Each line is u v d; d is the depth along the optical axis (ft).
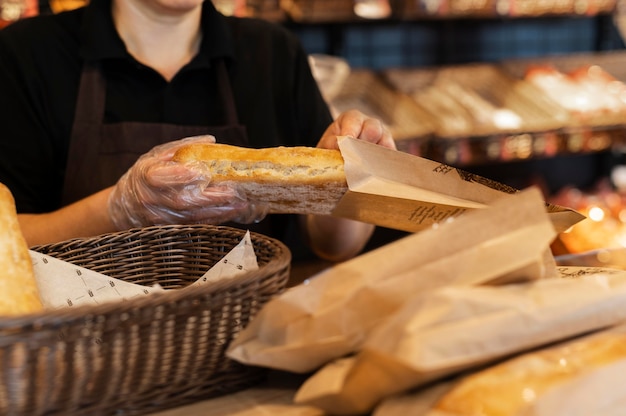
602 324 2.69
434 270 2.65
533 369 2.49
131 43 5.87
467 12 12.32
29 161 5.79
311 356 2.82
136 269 4.14
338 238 6.18
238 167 4.02
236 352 2.89
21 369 2.64
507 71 13.51
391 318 2.47
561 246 6.55
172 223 4.23
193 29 6.00
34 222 4.87
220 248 4.11
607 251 4.58
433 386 2.54
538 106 12.62
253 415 3.03
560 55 15.12
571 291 2.65
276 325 2.83
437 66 14.23
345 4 11.55
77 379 2.79
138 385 2.97
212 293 2.97
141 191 4.16
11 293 3.31
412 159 4.04
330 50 13.04
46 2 10.09
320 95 6.65
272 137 6.23
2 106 5.75
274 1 11.21
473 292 2.50
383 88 12.63
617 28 15.39
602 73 13.73
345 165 3.86
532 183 14.23
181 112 5.96
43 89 5.79
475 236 2.70
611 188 14.75
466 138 11.78
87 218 4.60
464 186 4.04
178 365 3.04
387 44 13.78
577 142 12.60
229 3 10.34
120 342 2.82
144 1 5.66
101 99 5.74
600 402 2.42
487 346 2.44
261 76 6.27
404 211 3.93
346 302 2.71
